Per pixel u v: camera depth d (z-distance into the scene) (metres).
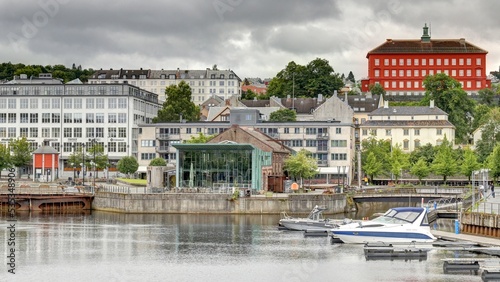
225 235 128.12
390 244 108.19
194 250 111.94
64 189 174.62
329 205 165.38
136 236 126.06
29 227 137.88
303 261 102.44
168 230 134.38
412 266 97.81
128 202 163.88
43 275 94.12
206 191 166.50
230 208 162.12
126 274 94.94
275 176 191.88
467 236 115.69
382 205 199.38
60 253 108.88
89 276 93.75
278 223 146.12
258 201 162.25
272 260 103.50
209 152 172.12
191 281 91.25
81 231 132.38
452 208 157.12
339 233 111.94
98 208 171.25
